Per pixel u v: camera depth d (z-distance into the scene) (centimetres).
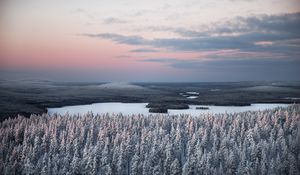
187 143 8300
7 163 6819
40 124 9750
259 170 6494
